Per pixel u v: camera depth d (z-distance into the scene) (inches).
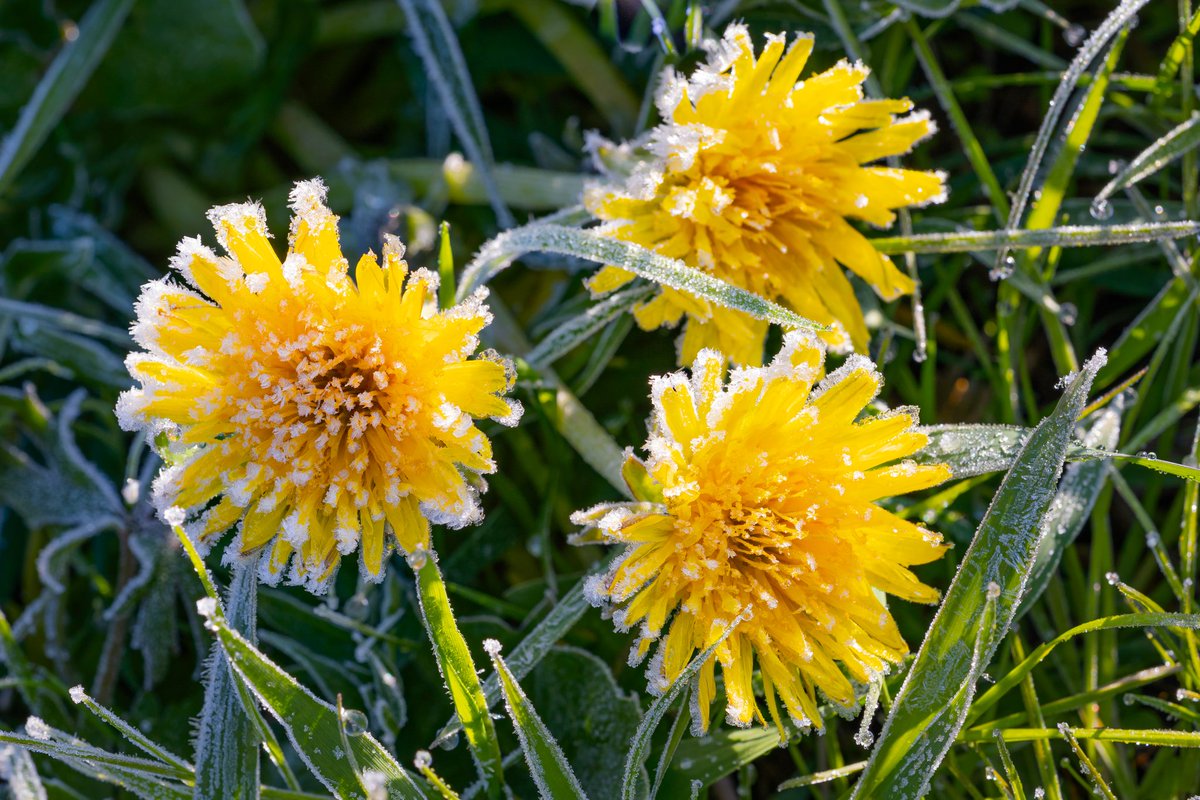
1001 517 11.9
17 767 12.7
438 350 11.8
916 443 12.0
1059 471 11.9
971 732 12.5
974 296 14.3
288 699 11.8
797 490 12.0
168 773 12.1
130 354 11.9
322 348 11.9
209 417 11.8
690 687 12.1
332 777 11.9
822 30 13.7
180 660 13.7
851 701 12.0
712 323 12.6
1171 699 13.3
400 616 13.4
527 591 13.5
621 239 12.5
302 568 12.0
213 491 11.9
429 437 11.9
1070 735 12.3
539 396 13.1
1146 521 13.0
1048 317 13.6
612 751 12.9
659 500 12.0
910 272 13.3
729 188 12.5
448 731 12.2
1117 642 13.4
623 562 11.8
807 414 11.9
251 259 11.9
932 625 11.9
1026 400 13.7
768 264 12.6
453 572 13.7
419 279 11.8
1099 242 12.8
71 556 13.9
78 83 14.0
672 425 11.9
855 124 12.6
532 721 11.8
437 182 14.1
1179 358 13.5
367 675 13.3
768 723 12.7
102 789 13.3
